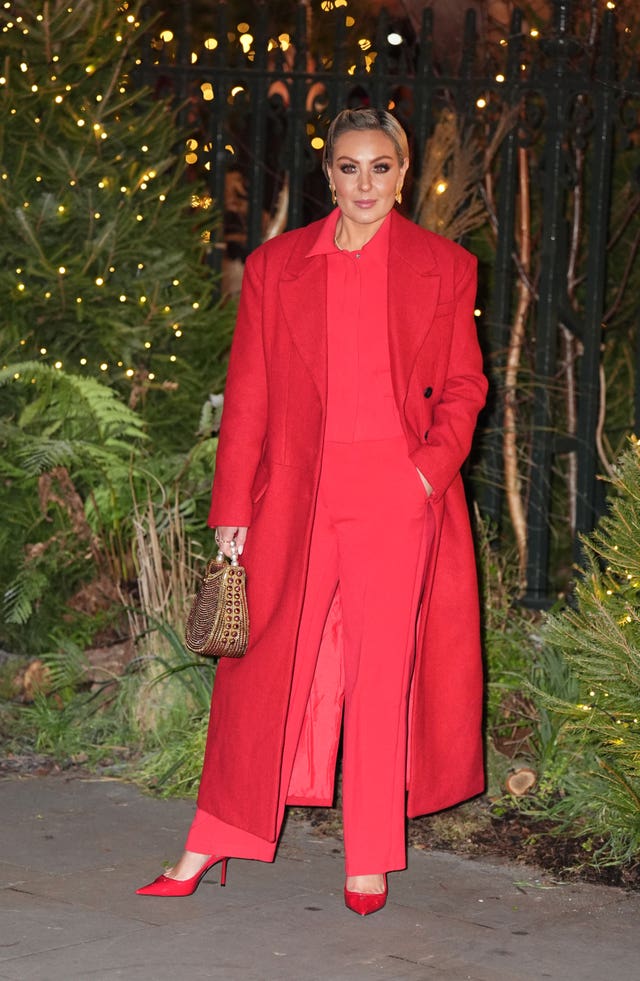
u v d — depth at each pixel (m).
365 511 3.62
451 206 6.04
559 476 7.38
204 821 3.79
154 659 5.37
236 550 3.75
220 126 6.49
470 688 3.83
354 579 3.66
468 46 6.07
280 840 4.36
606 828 4.34
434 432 3.68
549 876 4.11
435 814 4.57
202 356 6.48
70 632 5.91
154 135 6.41
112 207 6.14
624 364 7.39
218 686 3.81
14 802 4.68
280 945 3.48
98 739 5.29
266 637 3.69
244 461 3.72
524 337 7.06
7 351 5.96
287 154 6.38
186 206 6.44
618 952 3.53
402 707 3.72
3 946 3.38
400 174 3.63
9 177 6.11
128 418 5.82
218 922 3.63
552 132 5.99
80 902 3.74
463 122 6.08
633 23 6.66
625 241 7.45
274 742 3.67
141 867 4.05
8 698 5.66
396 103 7.22
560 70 5.96
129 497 5.91
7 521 5.98
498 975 3.34
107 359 6.25
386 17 6.18
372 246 3.65
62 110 6.27
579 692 4.74
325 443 3.64
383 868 3.72
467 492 6.37
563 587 7.32
